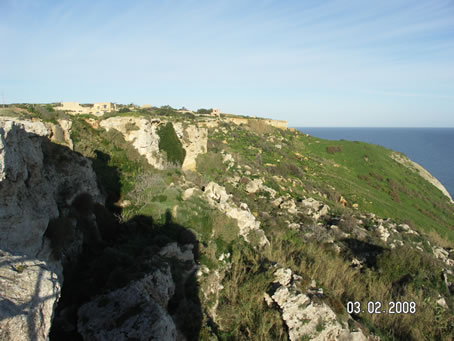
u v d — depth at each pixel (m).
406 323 28.31
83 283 17.84
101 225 25.41
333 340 24.33
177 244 26.42
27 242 15.01
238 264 29.47
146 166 41.34
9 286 7.80
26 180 16.34
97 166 33.28
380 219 69.38
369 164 119.56
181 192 35.62
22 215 14.70
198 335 19.69
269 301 25.98
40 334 7.81
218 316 23.34
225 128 117.88
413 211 91.25
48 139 23.14
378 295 31.67
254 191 58.59
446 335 28.12
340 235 47.88
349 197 83.06
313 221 51.56
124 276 17.61
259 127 141.12
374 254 42.06
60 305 16.30
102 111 62.69
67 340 14.30
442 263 45.12
